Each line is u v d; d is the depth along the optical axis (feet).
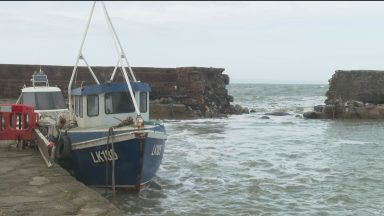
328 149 65.82
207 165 51.29
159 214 31.89
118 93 38.47
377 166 51.83
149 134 34.30
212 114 125.80
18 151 41.29
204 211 33.01
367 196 38.06
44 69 121.08
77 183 28.91
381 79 136.05
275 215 32.40
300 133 88.12
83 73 123.65
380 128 98.22
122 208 32.99
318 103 206.69
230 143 71.82
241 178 44.75
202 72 132.26
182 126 99.45
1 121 42.01
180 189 39.73
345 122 113.50
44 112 51.47
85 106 38.70
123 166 34.81
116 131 34.27
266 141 75.00
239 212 32.99
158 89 128.47
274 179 44.39
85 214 22.57
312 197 37.70
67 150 36.83
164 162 52.95
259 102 216.95
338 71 139.13
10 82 115.96
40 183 28.71
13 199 24.88
